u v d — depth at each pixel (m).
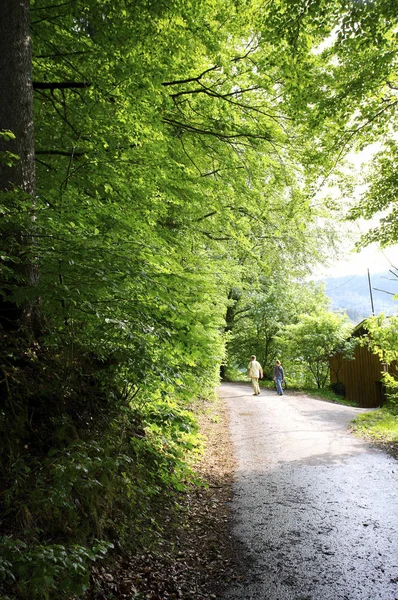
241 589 3.89
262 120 8.61
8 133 4.13
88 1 6.21
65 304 4.72
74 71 7.02
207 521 5.47
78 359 5.07
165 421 5.36
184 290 5.48
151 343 5.09
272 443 9.77
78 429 4.59
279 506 5.92
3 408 4.06
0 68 4.86
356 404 19.70
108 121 6.93
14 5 4.97
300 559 4.41
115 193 6.89
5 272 4.00
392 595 3.73
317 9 5.41
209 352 5.56
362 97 6.85
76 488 3.96
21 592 2.81
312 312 28.53
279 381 20.30
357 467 7.56
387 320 12.75
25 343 4.59
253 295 29.53
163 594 3.72
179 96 8.53
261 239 16.09
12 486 3.47
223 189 8.90
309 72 6.58
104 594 3.45
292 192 9.77
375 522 5.20
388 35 6.42
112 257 4.54
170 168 7.60
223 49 7.45
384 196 10.17
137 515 4.69
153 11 6.27
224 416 13.59
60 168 6.91
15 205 4.23
